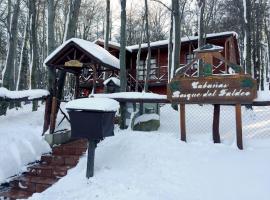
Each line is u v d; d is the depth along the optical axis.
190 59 20.75
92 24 37.81
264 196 4.88
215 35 19.48
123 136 7.51
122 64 9.53
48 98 9.01
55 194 5.75
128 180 5.66
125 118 8.46
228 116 10.28
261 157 6.11
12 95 8.49
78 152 7.73
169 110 11.93
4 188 6.84
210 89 6.98
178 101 7.24
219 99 6.88
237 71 6.80
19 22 25.12
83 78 18.12
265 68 40.09
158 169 5.98
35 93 8.73
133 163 6.32
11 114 10.91
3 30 24.33
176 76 7.31
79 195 5.43
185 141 7.12
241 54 27.62
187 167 6.00
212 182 5.43
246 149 6.59
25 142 8.01
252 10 22.08
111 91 10.38
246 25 15.05
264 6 28.52
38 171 7.17
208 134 7.57
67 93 27.17
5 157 7.38
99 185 5.61
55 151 8.01
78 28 34.62
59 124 9.19
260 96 6.69
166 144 6.96
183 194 5.09
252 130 8.11
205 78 7.04
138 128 8.67
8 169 7.22
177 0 13.50
